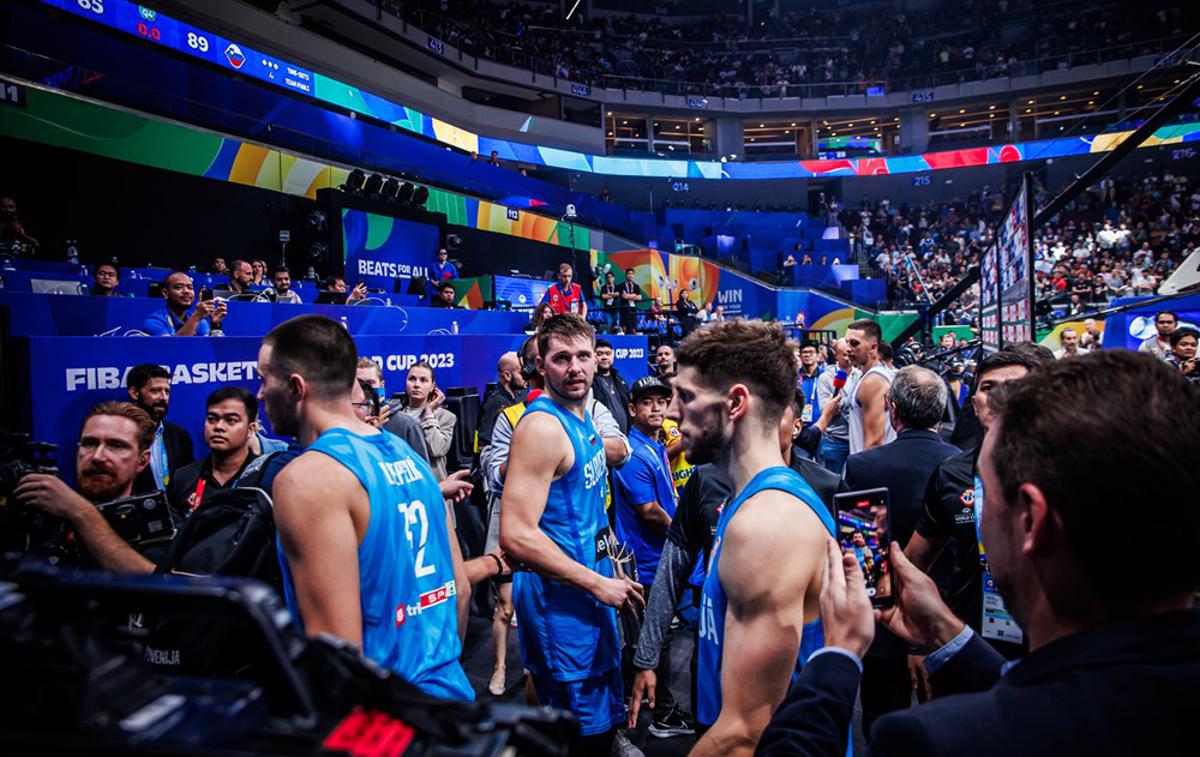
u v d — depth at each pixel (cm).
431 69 2367
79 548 181
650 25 3072
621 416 494
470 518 446
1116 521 60
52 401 326
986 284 619
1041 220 479
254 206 1079
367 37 2117
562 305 941
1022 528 68
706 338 141
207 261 1018
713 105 2916
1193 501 58
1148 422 60
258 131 1195
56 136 859
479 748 52
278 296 768
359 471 148
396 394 518
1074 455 62
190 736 48
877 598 119
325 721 52
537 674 237
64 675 47
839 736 86
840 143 2992
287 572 150
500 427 373
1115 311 643
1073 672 61
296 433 165
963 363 834
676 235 2503
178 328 485
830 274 2359
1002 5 2986
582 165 2527
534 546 216
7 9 950
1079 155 2575
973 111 2995
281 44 1688
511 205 1786
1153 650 59
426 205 1397
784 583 117
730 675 120
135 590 52
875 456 264
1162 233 1931
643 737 312
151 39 1259
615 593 218
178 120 1066
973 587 219
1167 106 390
